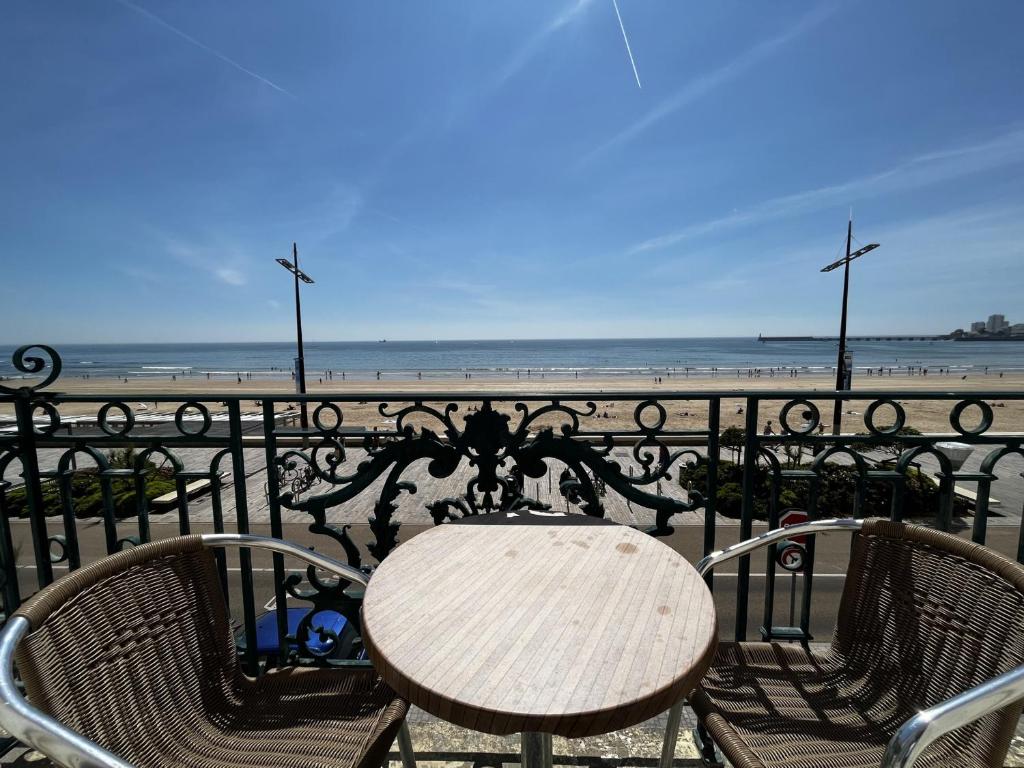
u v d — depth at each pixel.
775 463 1.92
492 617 1.15
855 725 1.32
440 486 12.67
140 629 1.24
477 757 1.83
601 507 1.97
